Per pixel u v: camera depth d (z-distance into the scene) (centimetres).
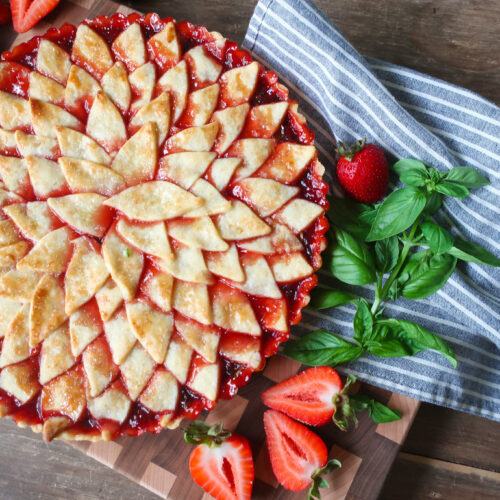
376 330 61
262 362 58
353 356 60
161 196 58
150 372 58
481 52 68
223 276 58
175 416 58
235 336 58
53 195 58
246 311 58
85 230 58
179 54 59
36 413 58
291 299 59
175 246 58
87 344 57
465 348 63
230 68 60
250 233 58
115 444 62
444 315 63
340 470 62
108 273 57
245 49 65
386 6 68
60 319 57
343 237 60
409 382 62
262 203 58
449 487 67
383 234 58
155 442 62
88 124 58
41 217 58
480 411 63
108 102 58
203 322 57
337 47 62
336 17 69
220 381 58
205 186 58
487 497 67
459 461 67
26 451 67
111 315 57
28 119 59
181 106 59
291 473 61
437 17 68
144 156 58
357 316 61
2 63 59
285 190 59
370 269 60
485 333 62
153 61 60
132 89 59
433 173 59
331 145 64
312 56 63
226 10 68
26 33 66
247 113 59
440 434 67
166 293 57
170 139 58
